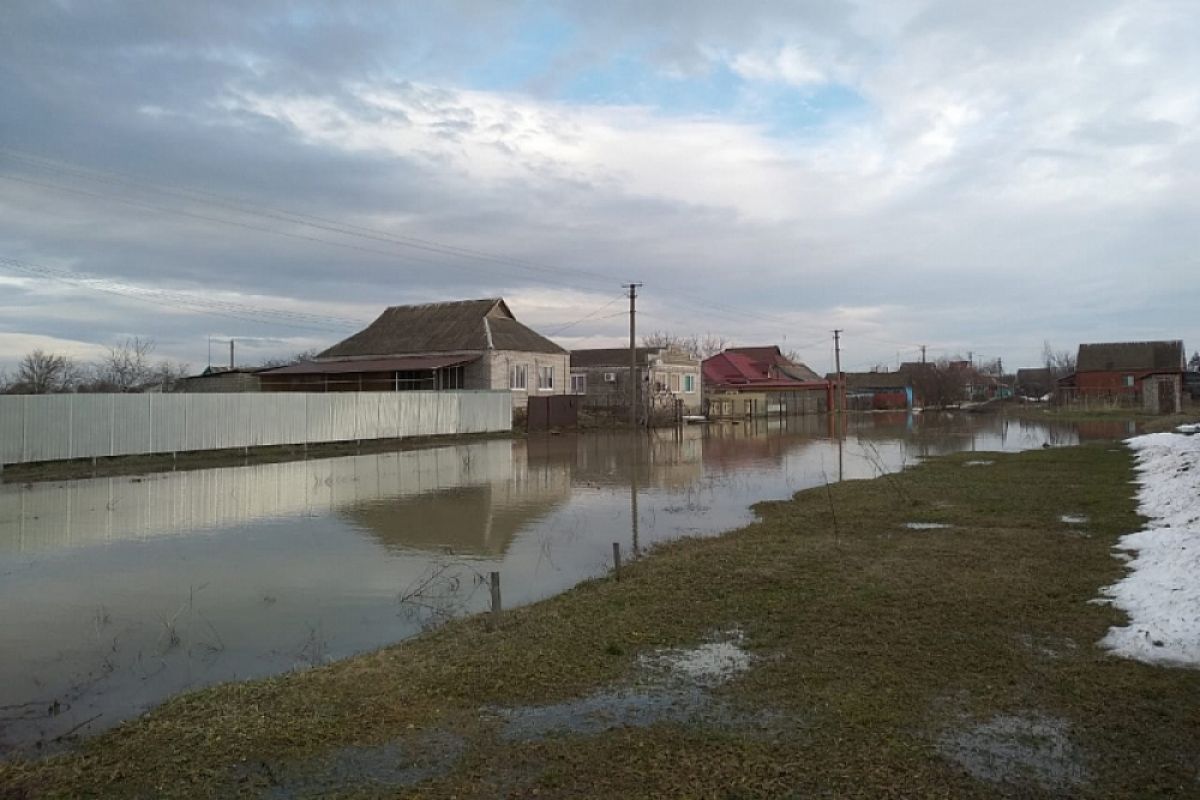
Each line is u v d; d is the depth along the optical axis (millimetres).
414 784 4223
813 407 69000
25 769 4473
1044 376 107938
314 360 44562
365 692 5516
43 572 9750
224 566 10078
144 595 8734
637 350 53062
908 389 79750
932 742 4590
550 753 4559
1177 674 5512
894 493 15602
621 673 5832
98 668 6531
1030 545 10141
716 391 61406
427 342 41500
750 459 24812
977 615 7035
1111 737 4617
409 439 31172
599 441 32781
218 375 43438
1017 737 4641
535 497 16266
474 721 5027
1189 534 9617
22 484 17703
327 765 4461
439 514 14062
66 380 43844
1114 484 16234
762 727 4848
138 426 22031
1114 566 8820
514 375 41031
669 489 17641
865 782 4141
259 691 5574
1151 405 52969
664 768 4340
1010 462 21656
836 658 6027
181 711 5238
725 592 8031
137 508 14562
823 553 9836
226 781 4297
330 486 17812
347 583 9250
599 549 11195
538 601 8242
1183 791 4023
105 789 4230
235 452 24625
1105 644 6191
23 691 6039
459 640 6688
